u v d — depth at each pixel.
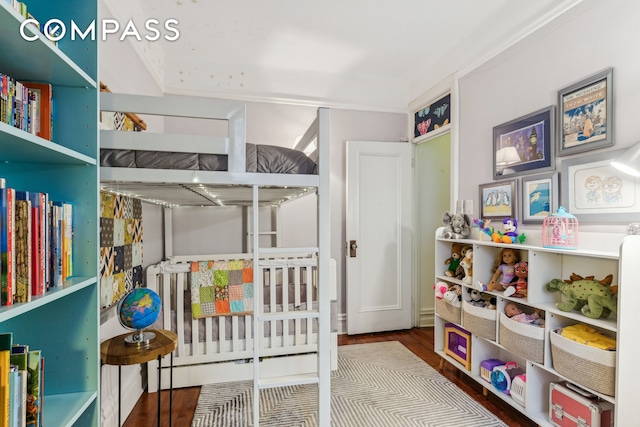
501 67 2.41
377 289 3.54
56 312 1.09
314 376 1.73
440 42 2.85
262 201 2.78
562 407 1.71
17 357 0.79
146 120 2.62
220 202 2.81
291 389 2.36
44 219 0.91
